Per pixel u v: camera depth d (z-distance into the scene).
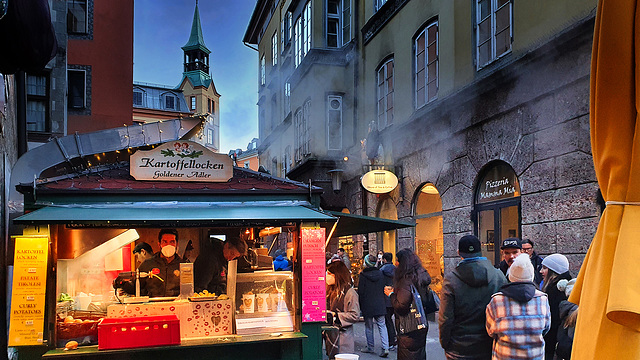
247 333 4.89
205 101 74.81
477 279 4.36
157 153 5.05
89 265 5.87
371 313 8.36
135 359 4.57
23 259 4.24
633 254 1.49
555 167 8.65
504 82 10.03
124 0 18.22
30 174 7.22
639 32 1.56
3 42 4.35
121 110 17.84
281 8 29.17
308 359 4.97
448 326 4.44
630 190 1.58
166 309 4.70
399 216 15.18
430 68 13.63
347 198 19.66
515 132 9.81
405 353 5.93
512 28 10.14
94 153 7.54
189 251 5.42
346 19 20.14
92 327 4.59
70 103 17.45
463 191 11.72
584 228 7.93
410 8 14.67
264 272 5.25
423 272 6.07
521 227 9.62
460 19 12.01
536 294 3.99
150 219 4.31
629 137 1.62
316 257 5.06
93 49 17.83
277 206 5.06
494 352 4.07
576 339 1.71
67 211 4.42
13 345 4.18
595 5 7.72
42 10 4.23
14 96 9.23
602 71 1.65
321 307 5.02
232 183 5.23
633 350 1.51
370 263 9.50
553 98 8.73
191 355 4.71
